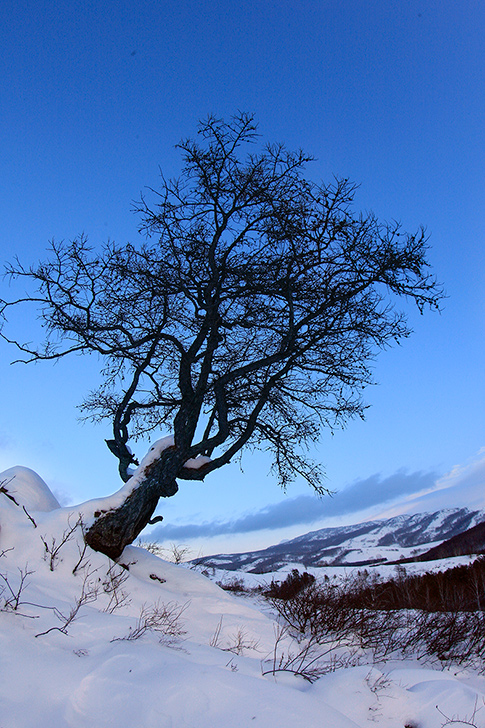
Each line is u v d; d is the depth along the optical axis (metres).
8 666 3.97
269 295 10.48
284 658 7.12
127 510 9.05
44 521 8.50
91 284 9.90
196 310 10.67
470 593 11.27
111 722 3.61
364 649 8.72
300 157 10.46
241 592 18.06
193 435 9.81
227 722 3.64
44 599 5.96
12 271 9.63
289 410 11.70
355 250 10.00
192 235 10.64
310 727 3.70
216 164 10.66
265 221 10.48
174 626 6.85
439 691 5.40
